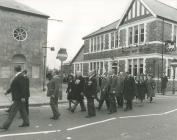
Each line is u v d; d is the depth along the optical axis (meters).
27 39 23.14
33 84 23.39
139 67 30.81
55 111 10.58
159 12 30.23
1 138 7.38
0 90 21.69
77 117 11.14
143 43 30.47
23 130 8.45
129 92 13.39
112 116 11.45
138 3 31.92
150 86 17.16
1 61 21.78
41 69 23.91
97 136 7.73
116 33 35.34
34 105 14.83
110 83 12.92
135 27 32.03
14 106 8.62
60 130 8.52
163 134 8.06
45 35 24.11
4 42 21.92
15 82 8.66
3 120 10.02
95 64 39.75
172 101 18.03
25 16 22.97
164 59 29.56
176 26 31.38
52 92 10.52
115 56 35.00
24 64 23.03
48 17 24.19
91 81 11.33
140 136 7.78
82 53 46.53
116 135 7.88
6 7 21.77
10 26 22.22
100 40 38.94
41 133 8.05
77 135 7.84
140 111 13.05
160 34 29.23
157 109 13.81
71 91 12.78
